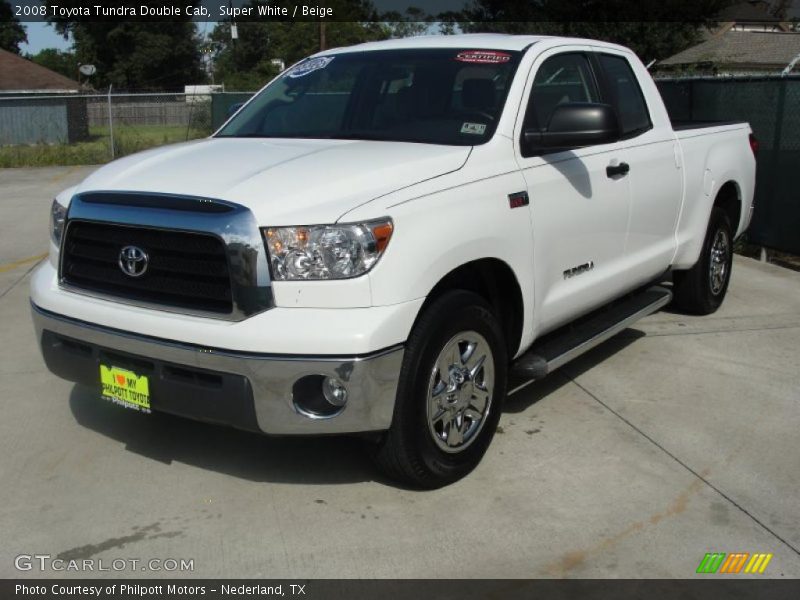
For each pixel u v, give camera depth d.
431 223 3.69
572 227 4.64
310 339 3.37
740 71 28.66
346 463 4.21
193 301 3.58
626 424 4.72
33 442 4.42
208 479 4.05
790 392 5.24
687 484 4.05
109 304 3.78
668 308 7.02
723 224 6.70
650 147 5.49
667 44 27.00
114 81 63.78
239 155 4.17
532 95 4.57
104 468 4.15
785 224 8.77
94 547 3.48
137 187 3.79
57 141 28.36
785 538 3.60
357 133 4.60
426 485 3.91
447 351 3.83
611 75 5.41
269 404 3.45
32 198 14.55
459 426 3.99
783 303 7.26
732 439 4.55
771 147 8.92
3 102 29.52
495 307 4.35
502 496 3.91
